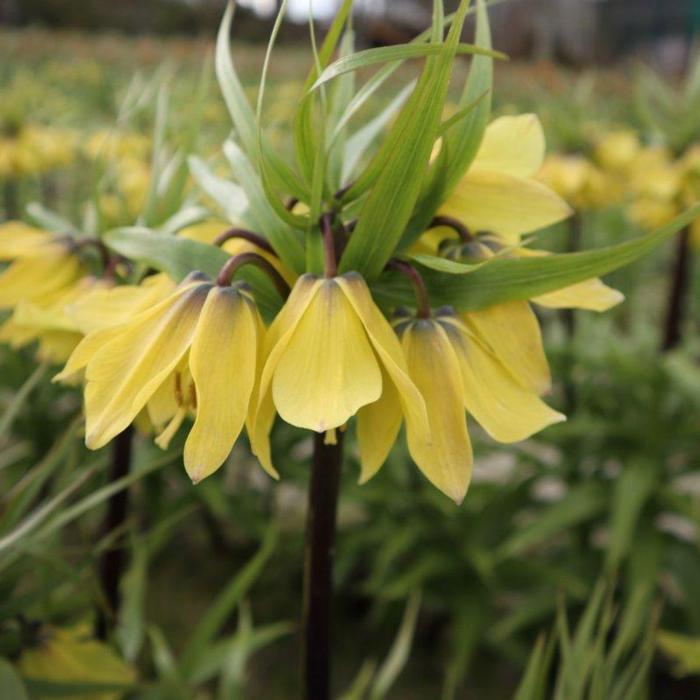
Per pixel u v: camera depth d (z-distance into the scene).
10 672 0.44
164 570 1.23
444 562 1.04
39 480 0.48
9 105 1.34
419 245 0.42
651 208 1.24
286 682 1.07
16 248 0.52
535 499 1.11
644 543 1.01
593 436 1.09
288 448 1.05
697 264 1.96
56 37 6.10
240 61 4.71
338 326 0.37
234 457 1.08
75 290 0.50
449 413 0.38
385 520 1.08
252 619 1.17
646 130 1.27
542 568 1.05
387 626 1.16
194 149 0.50
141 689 0.58
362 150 0.43
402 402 0.37
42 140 1.38
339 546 1.11
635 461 1.02
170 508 1.05
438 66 0.35
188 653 0.63
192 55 5.20
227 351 0.36
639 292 2.22
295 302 0.37
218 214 0.49
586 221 2.31
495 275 0.39
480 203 0.41
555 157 1.30
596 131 1.32
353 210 0.40
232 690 0.62
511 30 5.87
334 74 0.34
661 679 1.07
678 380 0.98
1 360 0.99
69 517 0.46
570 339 1.24
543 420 0.39
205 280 0.38
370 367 0.37
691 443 1.05
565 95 1.35
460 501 0.37
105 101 2.41
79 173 1.63
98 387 0.37
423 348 0.38
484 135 0.41
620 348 1.06
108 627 0.54
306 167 0.39
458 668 1.00
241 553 1.26
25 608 0.50
